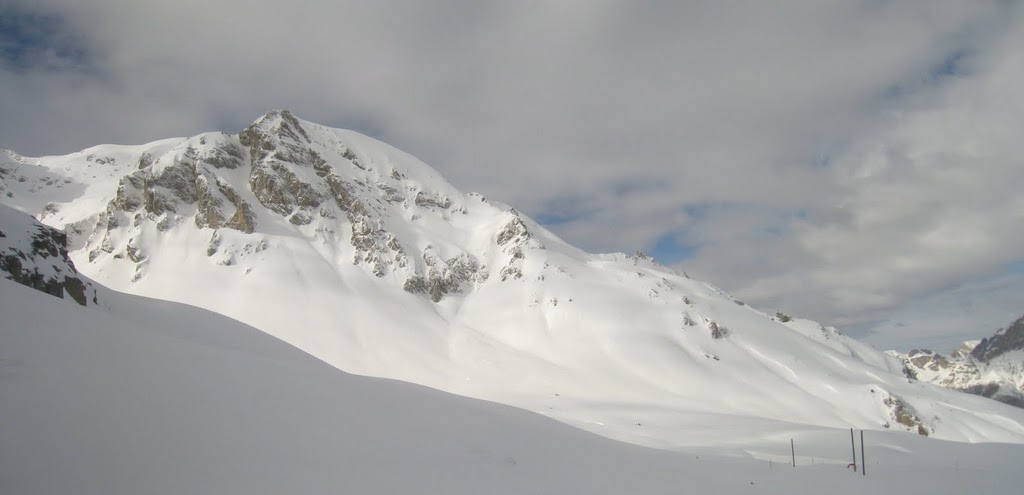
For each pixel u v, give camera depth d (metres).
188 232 168.88
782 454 63.84
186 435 14.45
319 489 13.77
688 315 156.88
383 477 15.62
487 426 26.09
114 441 12.90
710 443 70.50
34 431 12.04
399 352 131.88
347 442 17.66
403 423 21.91
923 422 119.31
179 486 12.09
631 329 144.88
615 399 109.25
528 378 121.19
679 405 108.62
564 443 27.73
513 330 150.25
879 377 146.62
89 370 16.08
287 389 21.45
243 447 14.91
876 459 61.44
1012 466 54.59
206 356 22.64
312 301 146.00
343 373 33.75
